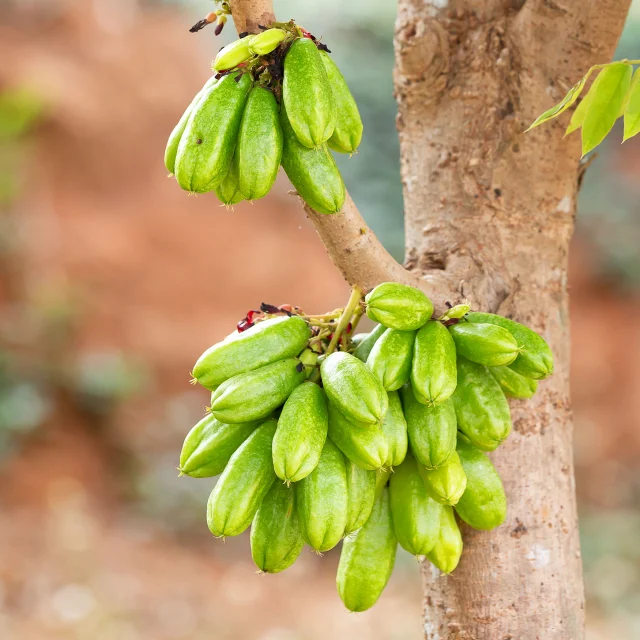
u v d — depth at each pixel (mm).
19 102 13523
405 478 2201
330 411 2061
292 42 1998
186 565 8844
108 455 10539
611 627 8234
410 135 2670
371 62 14492
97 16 16266
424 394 2021
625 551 9648
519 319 2498
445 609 2406
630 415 13055
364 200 13945
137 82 15609
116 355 11695
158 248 13906
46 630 7211
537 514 2389
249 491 2020
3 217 12281
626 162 16156
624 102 2178
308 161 1996
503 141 2537
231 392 2033
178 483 10070
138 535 9258
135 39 16328
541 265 2551
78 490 9727
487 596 2350
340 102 2090
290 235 14828
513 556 2355
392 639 7699
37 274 12195
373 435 1989
